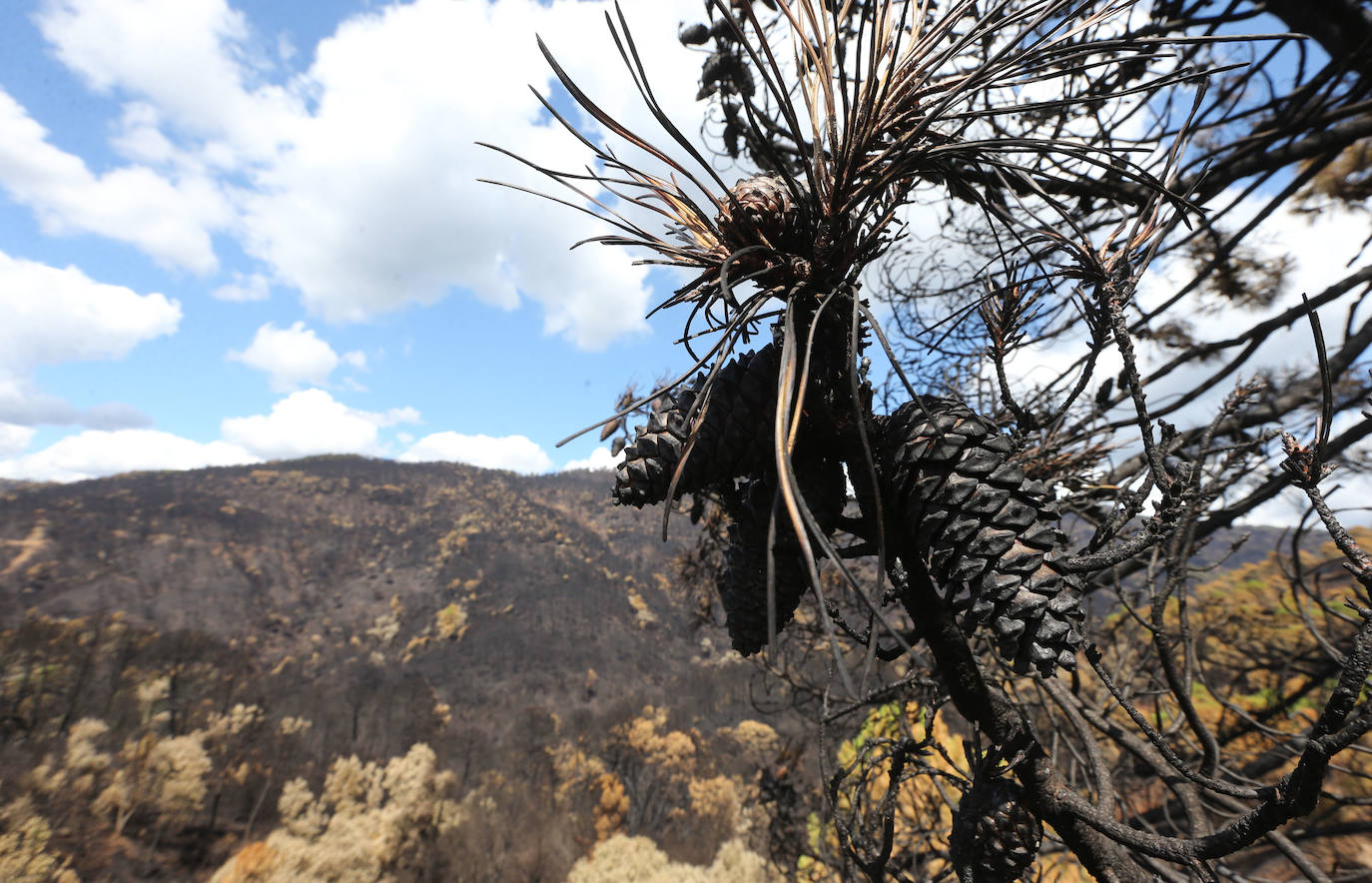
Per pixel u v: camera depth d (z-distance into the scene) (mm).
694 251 1066
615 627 144875
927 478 917
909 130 1017
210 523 161000
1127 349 973
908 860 2338
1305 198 3496
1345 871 2879
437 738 73000
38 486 162250
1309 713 3162
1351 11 2434
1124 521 944
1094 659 974
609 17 830
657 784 60531
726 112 2375
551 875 46469
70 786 42906
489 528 185375
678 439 1034
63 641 56406
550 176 1088
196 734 52250
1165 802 2279
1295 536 2406
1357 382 2939
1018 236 1020
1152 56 958
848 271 989
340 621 135250
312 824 42125
